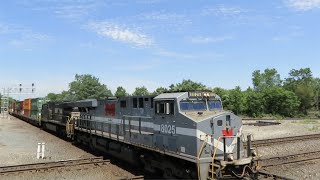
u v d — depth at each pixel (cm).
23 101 6612
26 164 1828
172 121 1490
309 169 1834
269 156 2250
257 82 12194
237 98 8306
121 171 1764
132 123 1864
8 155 2269
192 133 1358
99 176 1661
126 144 1967
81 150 2572
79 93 10519
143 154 1778
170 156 1548
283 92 8175
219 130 1384
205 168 1330
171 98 1498
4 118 7338
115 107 2102
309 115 9012
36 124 4988
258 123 4838
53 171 1750
